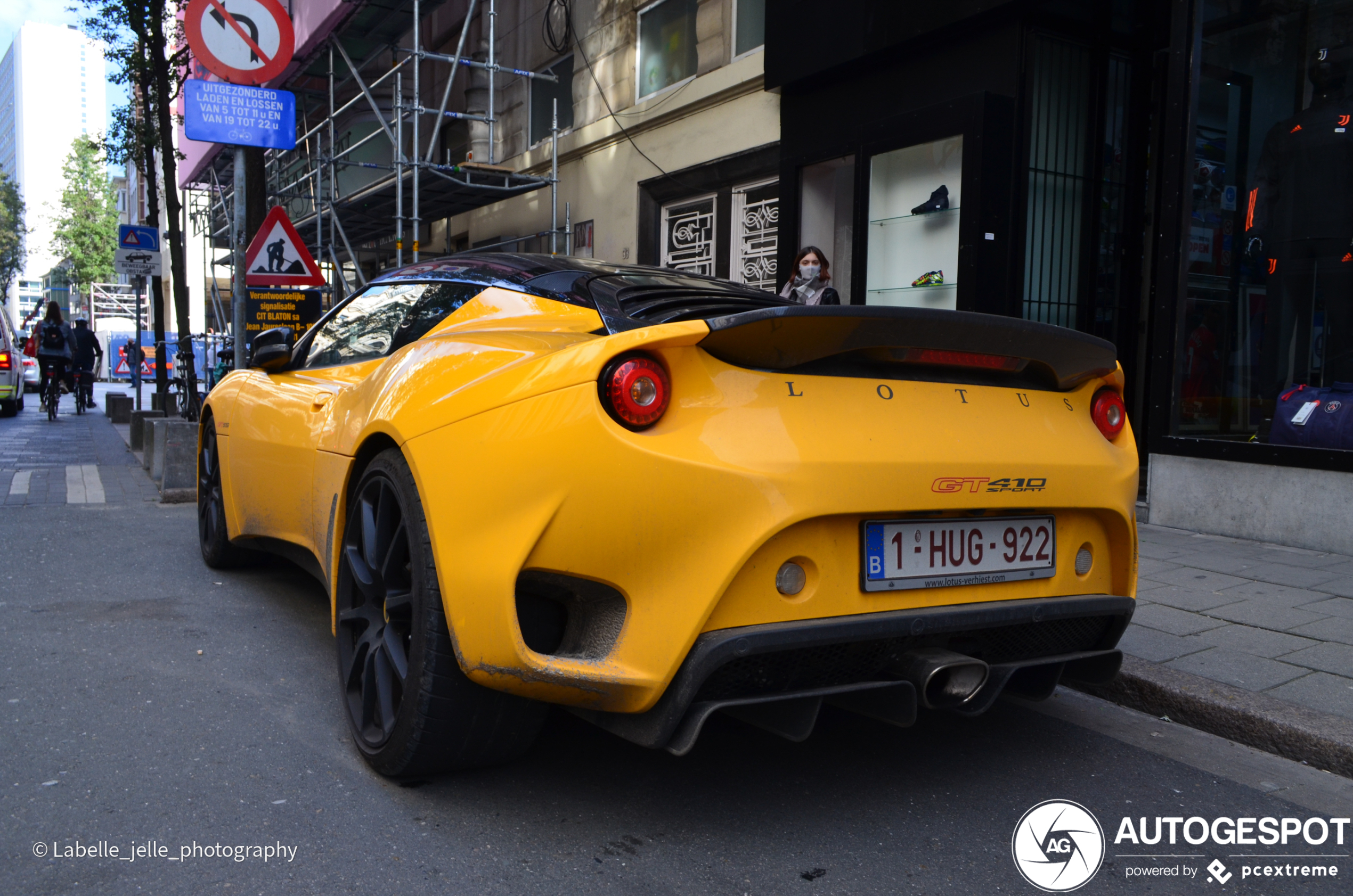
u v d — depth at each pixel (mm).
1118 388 2789
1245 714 3090
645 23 11039
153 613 4176
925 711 3295
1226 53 6273
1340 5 5863
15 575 4824
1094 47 7285
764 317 2133
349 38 13148
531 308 2816
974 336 2385
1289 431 5816
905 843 2338
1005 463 2420
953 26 7070
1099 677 2766
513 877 2125
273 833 2289
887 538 2305
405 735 2395
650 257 11125
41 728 2906
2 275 74312
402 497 2484
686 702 2086
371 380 2992
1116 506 2658
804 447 2156
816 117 8422
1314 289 5859
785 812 2479
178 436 7238
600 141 11664
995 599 2494
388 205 13008
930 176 7410
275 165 16922
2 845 2217
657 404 2082
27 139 177500
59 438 13008
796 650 2166
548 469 2119
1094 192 7402
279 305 8430
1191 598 4504
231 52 7578
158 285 17078
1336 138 5812
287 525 3709
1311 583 4781
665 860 2215
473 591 2197
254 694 3229
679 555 2076
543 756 2768
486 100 13992
